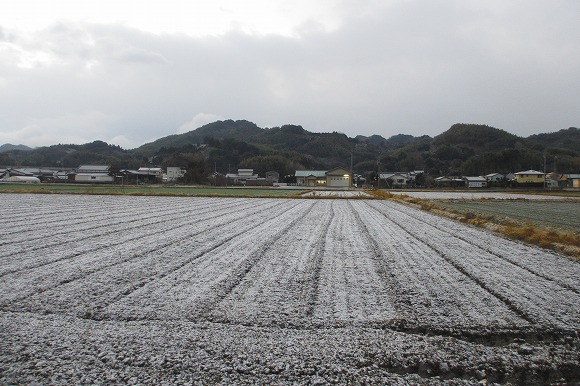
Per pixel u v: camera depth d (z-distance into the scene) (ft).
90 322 18.84
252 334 17.79
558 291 25.12
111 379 13.74
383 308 21.50
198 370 14.48
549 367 15.65
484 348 16.96
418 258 35.06
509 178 301.43
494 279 27.89
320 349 16.46
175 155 394.32
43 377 13.82
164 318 19.61
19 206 82.28
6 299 21.98
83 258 32.60
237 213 75.72
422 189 252.42
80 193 134.00
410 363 15.60
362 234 49.75
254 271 29.30
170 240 42.24
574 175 279.69
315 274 28.71
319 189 243.19
